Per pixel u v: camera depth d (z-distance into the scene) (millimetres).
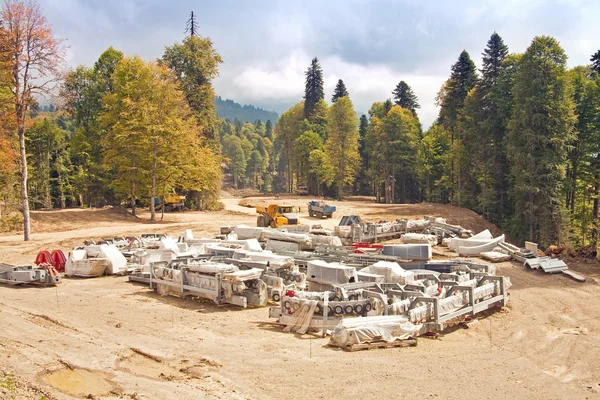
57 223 38250
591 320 14328
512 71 51562
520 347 11703
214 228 37406
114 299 16250
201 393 8148
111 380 8680
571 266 22469
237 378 8914
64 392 8008
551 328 13438
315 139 93125
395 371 9414
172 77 44219
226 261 17719
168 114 43375
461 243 27172
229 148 172250
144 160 43438
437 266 19047
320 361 9922
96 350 10375
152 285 17781
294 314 12664
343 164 80812
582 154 45312
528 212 41406
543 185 40938
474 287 14750
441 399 8164
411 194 88375
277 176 198500
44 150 61469
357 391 8375
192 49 55625
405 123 77062
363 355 10383
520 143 43406
